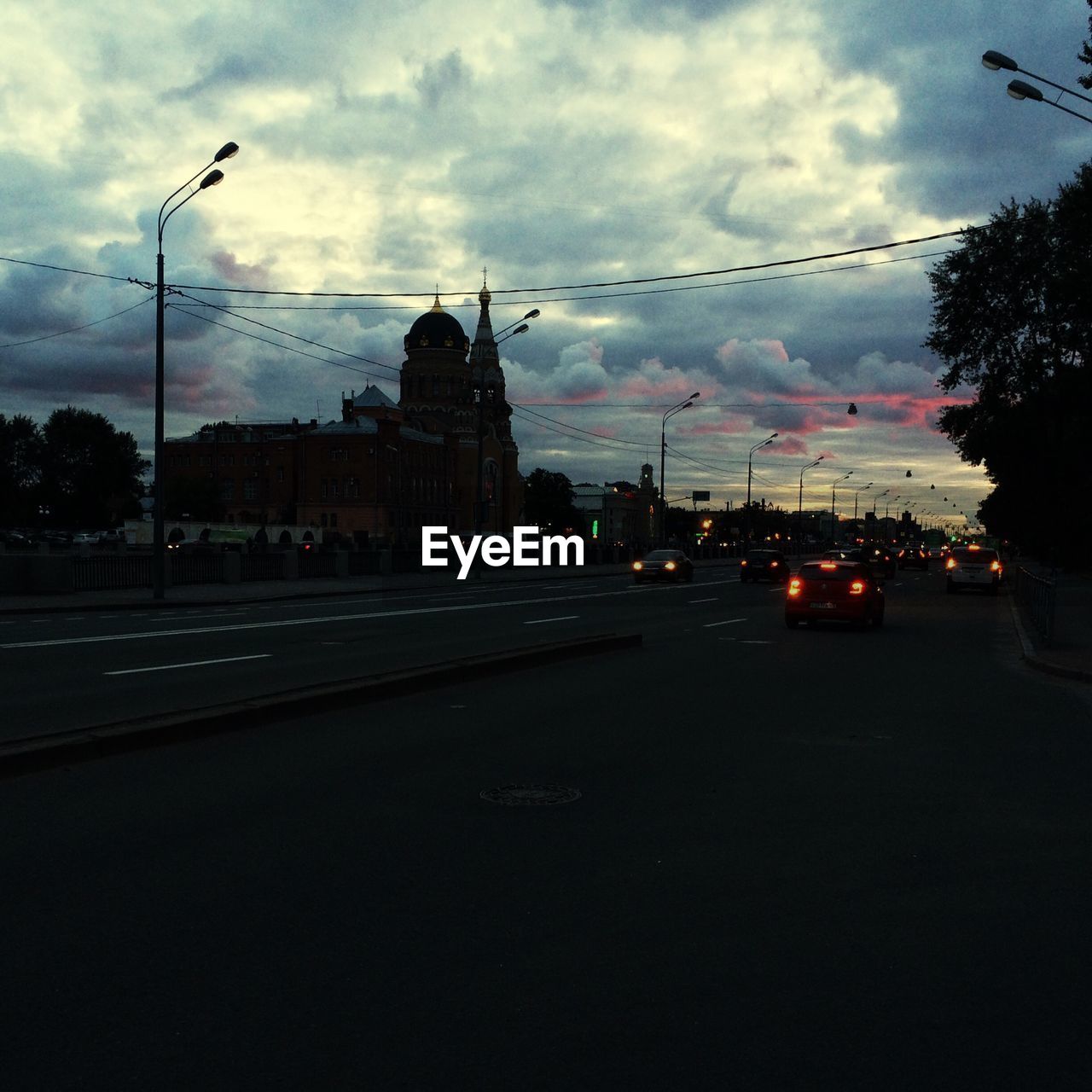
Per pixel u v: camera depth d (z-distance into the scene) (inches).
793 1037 137.8
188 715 341.1
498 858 214.5
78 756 299.3
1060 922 182.5
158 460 1105.4
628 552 3181.6
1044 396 1387.8
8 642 652.7
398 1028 138.7
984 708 437.4
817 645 719.7
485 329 6166.3
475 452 5644.7
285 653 596.4
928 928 178.5
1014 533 3011.8
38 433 4854.8
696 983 154.4
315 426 5241.1
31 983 151.0
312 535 3309.5
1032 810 263.0
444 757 316.2
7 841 221.0
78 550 2230.6
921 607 1234.6
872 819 251.8
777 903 190.4
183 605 1085.1
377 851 217.8
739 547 4362.7
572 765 307.4
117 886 193.5
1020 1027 141.9
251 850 217.3
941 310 1471.5
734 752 330.3
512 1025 140.2
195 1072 126.9
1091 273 959.6
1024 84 733.9
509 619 910.4
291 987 150.7
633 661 591.5
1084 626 866.1
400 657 581.9
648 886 198.7
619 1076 127.3
